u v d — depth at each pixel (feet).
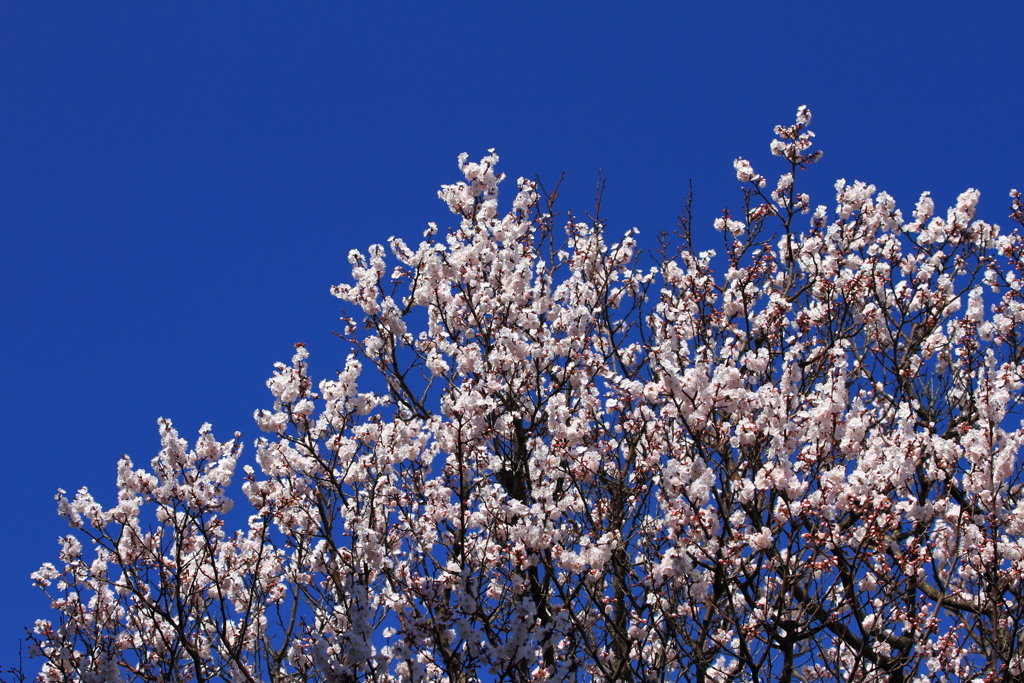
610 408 25.31
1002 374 23.88
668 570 20.38
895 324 31.14
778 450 21.03
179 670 24.11
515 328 30.68
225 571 27.45
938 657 23.26
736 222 33.78
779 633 22.91
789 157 31.37
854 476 21.76
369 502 24.21
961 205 32.42
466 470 26.86
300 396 23.50
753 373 23.73
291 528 26.04
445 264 30.50
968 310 29.94
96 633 26.00
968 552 23.59
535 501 25.32
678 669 22.74
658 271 32.50
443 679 24.91
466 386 27.86
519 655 21.16
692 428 21.81
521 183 33.58
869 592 22.52
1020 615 22.13
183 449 24.50
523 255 32.45
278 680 23.13
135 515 26.04
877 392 29.07
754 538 20.03
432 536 26.14
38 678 26.13
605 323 31.83
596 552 21.11
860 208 34.40
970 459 23.50
